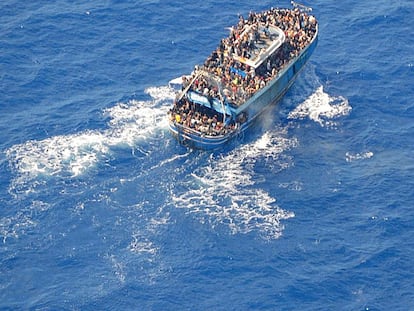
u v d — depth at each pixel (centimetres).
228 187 19025
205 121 19988
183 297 16738
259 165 19638
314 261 17425
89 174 19188
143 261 17388
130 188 18925
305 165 19625
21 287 16900
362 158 19788
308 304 16625
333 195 18850
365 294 16812
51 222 18138
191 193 18850
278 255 17525
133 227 18062
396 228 18100
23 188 18800
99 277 17075
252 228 18088
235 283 17000
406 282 17050
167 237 17875
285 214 18400
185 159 19675
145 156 19712
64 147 19762
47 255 17500
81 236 17875
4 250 17550
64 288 16862
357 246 17738
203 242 17775
